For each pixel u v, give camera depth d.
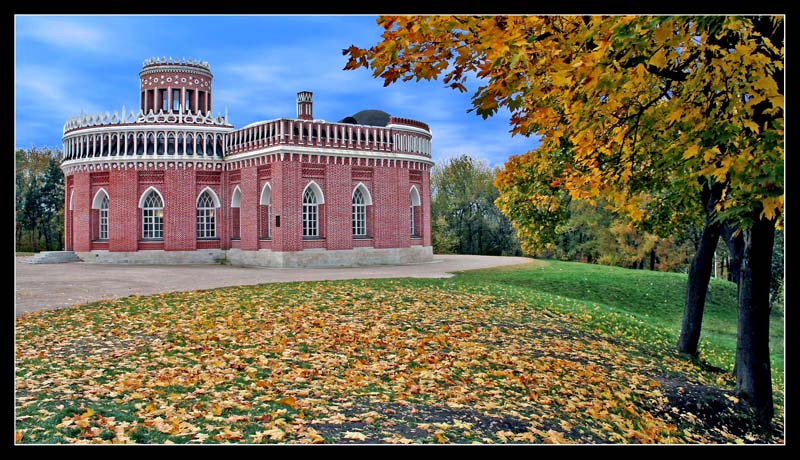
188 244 42.06
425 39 7.00
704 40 7.61
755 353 12.55
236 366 11.61
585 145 8.60
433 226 78.31
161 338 14.14
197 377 10.67
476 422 9.11
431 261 46.16
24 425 7.70
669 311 31.48
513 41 6.56
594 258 67.56
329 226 39.44
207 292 22.83
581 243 67.62
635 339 19.56
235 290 23.45
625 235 58.09
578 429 9.52
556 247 68.88
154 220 42.44
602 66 6.68
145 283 27.00
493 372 12.40
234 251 41.75
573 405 10.81
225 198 42.78
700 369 16.64
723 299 36.81
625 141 9.72
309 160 38.66
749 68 7.73
